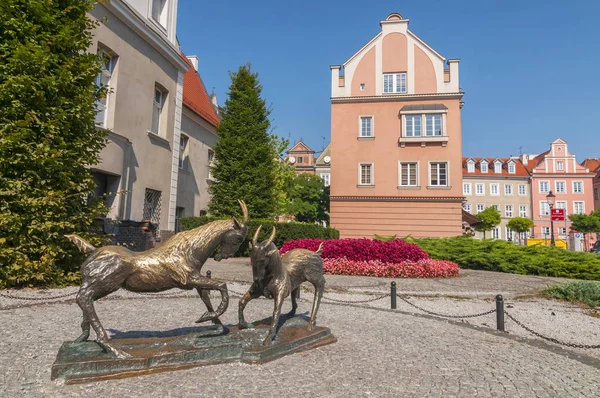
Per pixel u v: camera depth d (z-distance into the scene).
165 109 15.24
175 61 15.50
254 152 19.55
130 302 6.56
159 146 14.58
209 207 19.50
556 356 4.45
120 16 12.34
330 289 8.95
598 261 13.86
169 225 15.14
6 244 6.99
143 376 3.18
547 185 56.53
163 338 3.77
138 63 13.34
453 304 7.93
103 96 8.77
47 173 7.43
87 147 8.50
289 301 7.34
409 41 25.94
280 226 17.39
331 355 3.99
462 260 16.16
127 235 11.20
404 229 24.80
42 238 7.23
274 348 3.77
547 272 13.95
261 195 19.64
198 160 20.20
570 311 7.75
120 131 12.33
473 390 3.23
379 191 25.28
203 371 3.34
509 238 51.72
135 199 12.96
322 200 37.34
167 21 15.47
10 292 6.68
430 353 4.27
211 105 24.91
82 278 3.30
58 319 5.13
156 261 3.45
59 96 7.80
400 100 25.61
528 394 3.22
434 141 24.80
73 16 8.55
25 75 7.01
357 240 13.08
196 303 6.70
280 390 3.03
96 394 2.83
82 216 7.97
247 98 20.42
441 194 24.66
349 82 26.28
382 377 3.43
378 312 6.68
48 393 2.82
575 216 44.06
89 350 3.34
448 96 25.03
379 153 25.55
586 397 3.21
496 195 57.41
